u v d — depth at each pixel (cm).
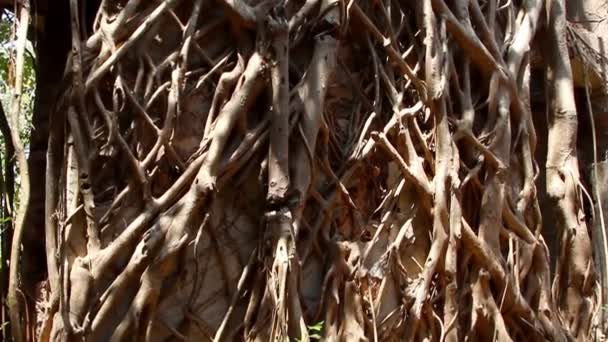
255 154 566
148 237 529
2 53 732
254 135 562
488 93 641
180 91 558
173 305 539
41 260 600
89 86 545
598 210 716
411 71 613
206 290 550
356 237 580
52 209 546
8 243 612
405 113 602
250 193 568
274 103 561
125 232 533
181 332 538
